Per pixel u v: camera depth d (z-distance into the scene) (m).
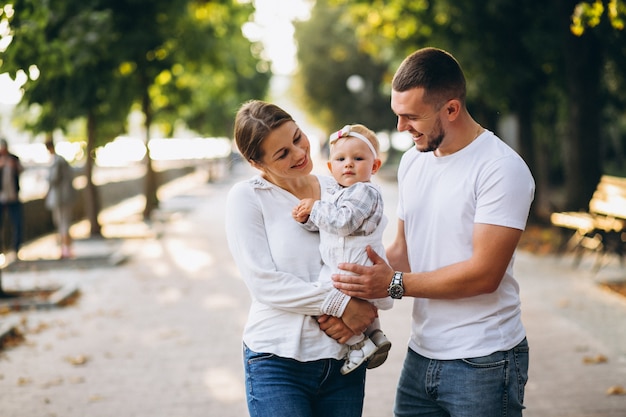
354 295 2.62
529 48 12.60
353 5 17.55
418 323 2.86
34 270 11.85
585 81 12.10
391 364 6.33
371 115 40.00
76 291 9.86
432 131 2.63
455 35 14.61
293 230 2.74
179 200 26.94
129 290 9.99
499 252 2.58
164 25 15.67
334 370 2.75
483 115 16.83
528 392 5.48
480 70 13.91
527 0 12.55
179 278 10.89
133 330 7.71
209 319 8.17
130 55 14.25
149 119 19.69
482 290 2.61
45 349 7.00
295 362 2.68
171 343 7.15
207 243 15.09
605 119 15.64
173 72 17.67
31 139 13.54
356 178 2.74
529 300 8.59
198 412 5.23
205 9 17.75
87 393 5.69
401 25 16.73
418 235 2.83
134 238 15.93
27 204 16.06
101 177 29.28
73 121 14.20
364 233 2.67
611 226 10.06
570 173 12.41
